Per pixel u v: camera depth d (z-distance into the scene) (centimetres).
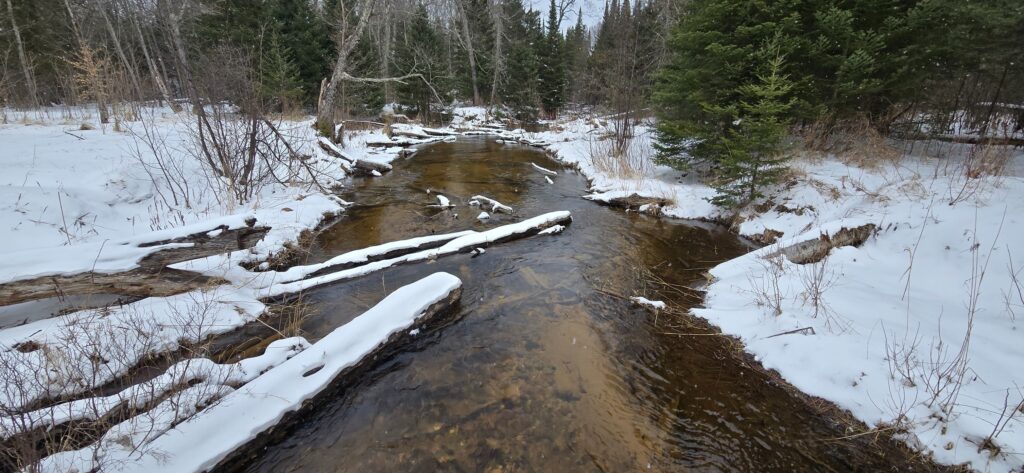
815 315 426
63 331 363
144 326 394
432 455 300
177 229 499
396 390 368
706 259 664
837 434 316
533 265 634
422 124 2344
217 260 520
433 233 761
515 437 316
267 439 307
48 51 1762
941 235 496
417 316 455
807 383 361
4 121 1080
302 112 1794
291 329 445
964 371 311
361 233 753
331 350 382
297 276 556
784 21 738
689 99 889
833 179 740
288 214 746
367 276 584
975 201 519
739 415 340
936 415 297
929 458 282
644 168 1165
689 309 512
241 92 784
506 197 1022
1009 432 270
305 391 338
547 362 407
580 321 483
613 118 1438
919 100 868
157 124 1182
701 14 857
